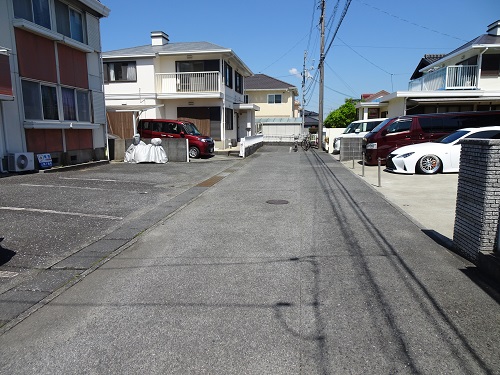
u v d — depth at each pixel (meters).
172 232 5.57
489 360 2.48
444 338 2.73
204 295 3.50
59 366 2.52
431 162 10.78
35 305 3.37
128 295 3.53
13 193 7.80
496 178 3.84
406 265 4.09
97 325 3.02
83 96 13.29
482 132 10.64
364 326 2.92
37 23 10.80
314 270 4.02
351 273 3.91
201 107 20.66
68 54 12.29
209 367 2.47
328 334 2.82
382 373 2.38
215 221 6.17
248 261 4.33
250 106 23.89
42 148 11.20
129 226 5.86
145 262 4.38
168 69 20.83
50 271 4.13
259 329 2.91
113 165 13.94
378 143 13.23
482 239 3.96
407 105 19.17
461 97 18.03
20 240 5.07
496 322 2.93
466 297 3.35
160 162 14.98
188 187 9.46
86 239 5.21
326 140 23.02
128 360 2.56
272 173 12.20
